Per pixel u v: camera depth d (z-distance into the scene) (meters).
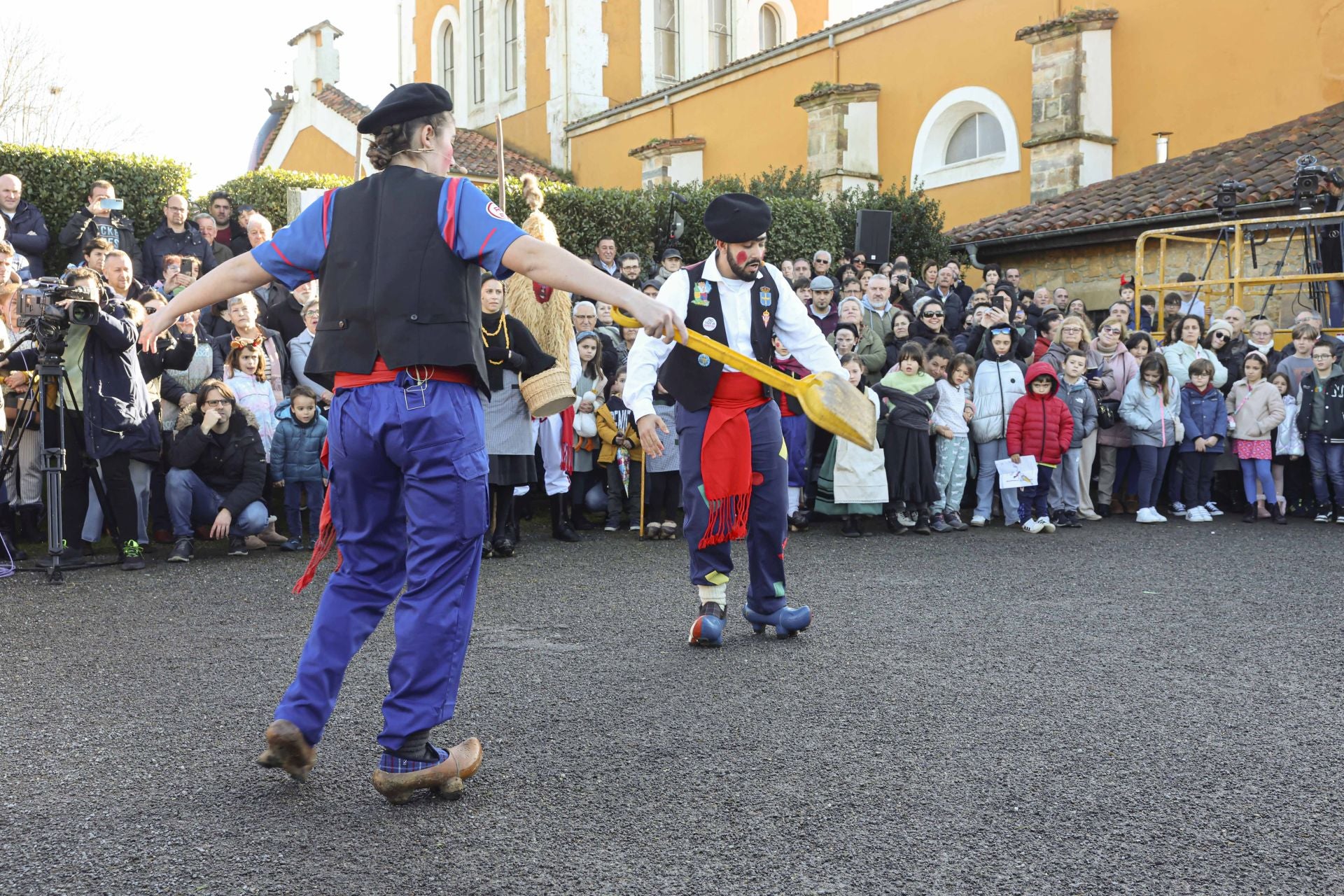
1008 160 16.39
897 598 5.82
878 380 9.29
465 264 2.88
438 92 2.99
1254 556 7.28
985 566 6.88
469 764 2.99
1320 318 10.54
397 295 2.81
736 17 25.34
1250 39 14.31
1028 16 16.06
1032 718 3.70
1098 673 4.29
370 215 2.89
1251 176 12.65
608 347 8.70
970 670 4.32
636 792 3.00
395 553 3.03
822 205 13.87
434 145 3.00
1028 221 14.52
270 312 7.95
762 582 4.84
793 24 26.25
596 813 2.85
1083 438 9.12
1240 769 3.21
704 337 4.01
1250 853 2.64
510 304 7.09
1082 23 15.33
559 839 2.68
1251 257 12.77
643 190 13.04
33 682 4.08
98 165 10.63
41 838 2.66
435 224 2.84
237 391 7.25
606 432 8.21
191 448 6.82
